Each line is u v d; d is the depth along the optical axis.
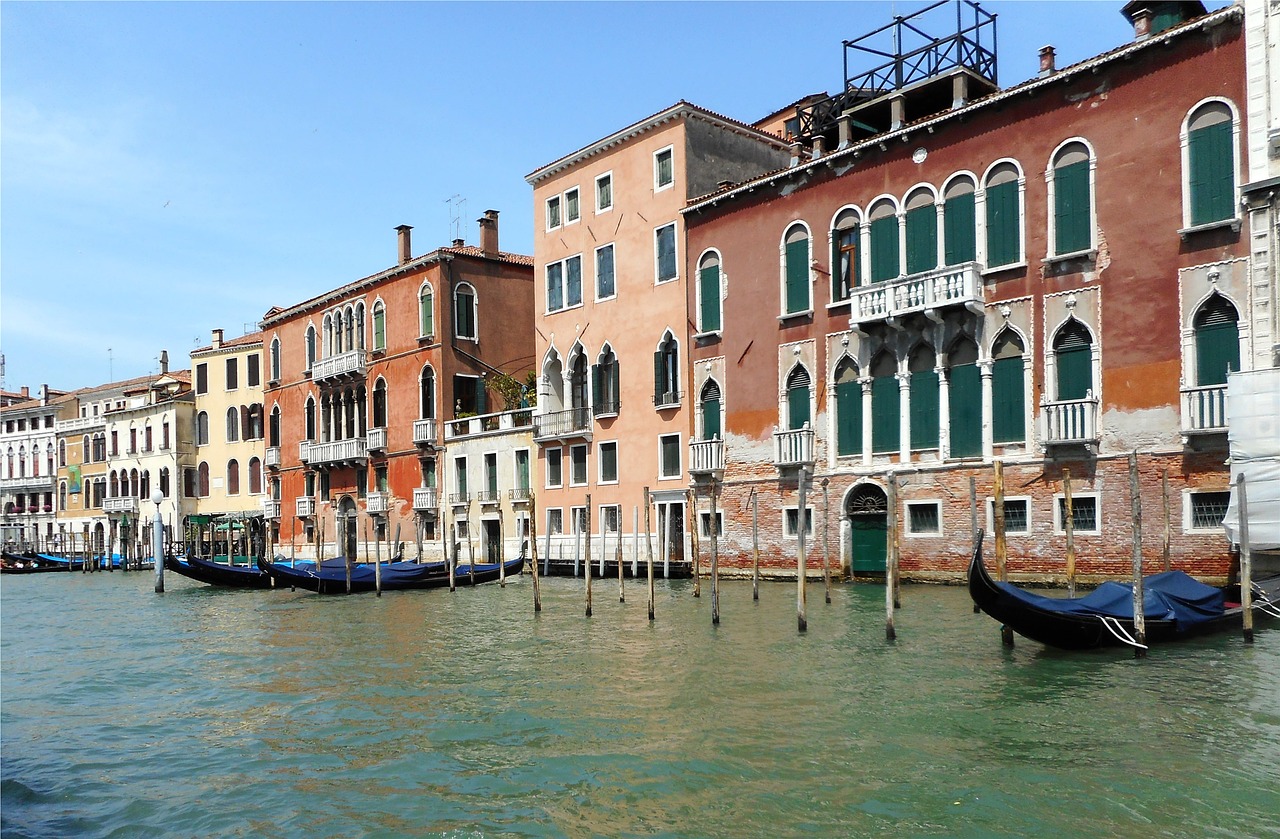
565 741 10.05
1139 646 12.69
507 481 33.81
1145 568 18.33
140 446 56.09
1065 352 19.75
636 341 29.30
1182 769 8.52
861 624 16.34
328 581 27.83
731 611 18.98
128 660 16.70
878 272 23.02
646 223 29.05
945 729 9.89
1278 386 15.85
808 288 24.50
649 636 16.27
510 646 16.06
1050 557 19.67
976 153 21.19
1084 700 10.74
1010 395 20.53
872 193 23.09
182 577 41.81
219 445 52.28
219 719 11.85
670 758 9.32
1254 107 17.20
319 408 43.22
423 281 37.34
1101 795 8.02
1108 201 19.11
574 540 31.17
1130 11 19.47
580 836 7.66
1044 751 9.10
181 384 56.50
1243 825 7.41
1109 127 19.12
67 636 20.55
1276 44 16.95
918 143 22.22
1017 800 7.98
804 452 24.14
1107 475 18.88
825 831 7.56
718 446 26.44
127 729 11.60
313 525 43.53
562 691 12.28
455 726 10.84
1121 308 18.84
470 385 37.34
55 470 64.06
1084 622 12.77
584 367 31.64
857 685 11.83
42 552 61.16
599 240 30.69
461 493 36.00
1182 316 18.05
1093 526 19.11
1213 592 14.45
